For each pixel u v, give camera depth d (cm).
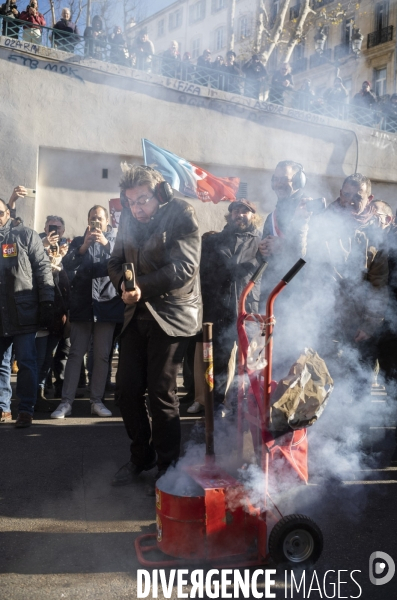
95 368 562
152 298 351
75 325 558
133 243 358
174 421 358
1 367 523
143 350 367
